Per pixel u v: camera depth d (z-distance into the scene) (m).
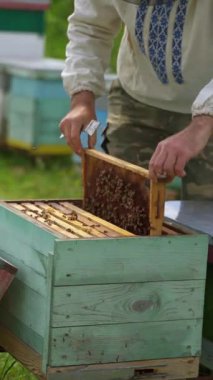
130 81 3.13
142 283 2.41
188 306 2.47
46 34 8.74
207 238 2.46
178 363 2.49
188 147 2.49
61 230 2.45
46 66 6.48
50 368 2.37
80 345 2.38
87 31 3.10
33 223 2.49
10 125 6.75
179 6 2.83
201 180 3.14
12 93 6.66
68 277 2.34
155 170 2.43
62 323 2.36
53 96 6.53
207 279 2.76
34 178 6.20
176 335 2.47
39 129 6.55
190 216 2.83
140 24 2.92
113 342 2.41
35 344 2.48
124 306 2.41
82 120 2.93
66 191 5.86
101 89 3.10
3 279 2.51
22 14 6.77
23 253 2.54
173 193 4.99
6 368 3.13
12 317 2.61
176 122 3.09
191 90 2.96
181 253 2.44
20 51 6.86
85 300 2.37
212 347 2.75
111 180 2.69
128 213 2.60
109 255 2.37
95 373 2.41
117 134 3.22
